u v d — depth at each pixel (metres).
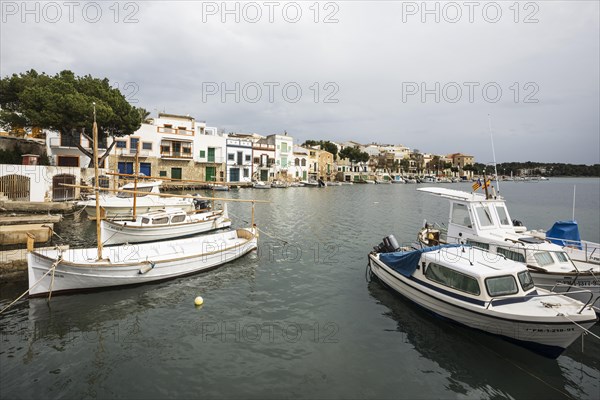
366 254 17.56
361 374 7.66
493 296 8.83
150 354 8.23
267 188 61.16
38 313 10.16
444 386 7.37
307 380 7.39
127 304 10.99
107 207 25.30
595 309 9.82
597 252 12.41
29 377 7.24
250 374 7.55
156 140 50.97
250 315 10.44
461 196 13.67
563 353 8.73
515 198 60.22
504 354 8.59
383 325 9.92
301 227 25.02
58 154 39.75
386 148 134.12
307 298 11.77
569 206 45.44
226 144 59.88
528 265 10.57
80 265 11.06
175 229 20.44
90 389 6.95
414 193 62.41
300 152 80.38
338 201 44.78
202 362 7.95
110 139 46.06
